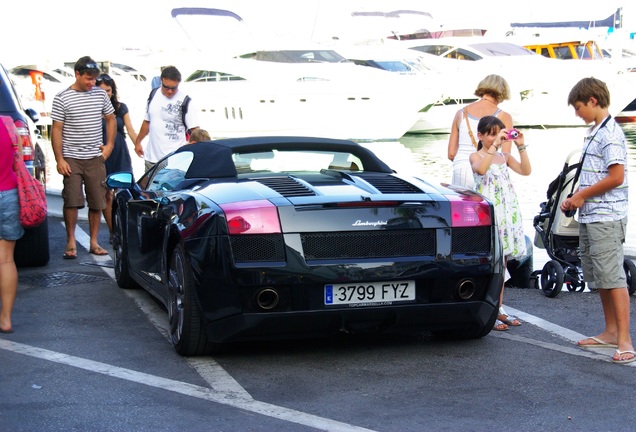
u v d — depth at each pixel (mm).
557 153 24141
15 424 3926
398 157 24547
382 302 4805
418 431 3871
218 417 4039
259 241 4656
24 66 34656
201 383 4562
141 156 9031
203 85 28500
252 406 4199
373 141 29016
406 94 28891
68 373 4711
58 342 5371
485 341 5461
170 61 29406
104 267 8023
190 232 4852
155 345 5328
